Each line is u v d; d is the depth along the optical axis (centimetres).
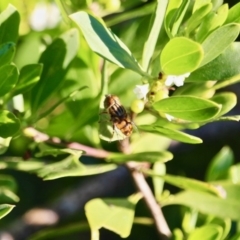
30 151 35
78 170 33
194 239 35
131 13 37
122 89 37
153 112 33
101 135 33
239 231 37
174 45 30
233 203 37
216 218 38
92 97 37
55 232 39
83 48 37
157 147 37
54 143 35
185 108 31
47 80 35
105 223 34
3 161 34
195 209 38
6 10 33
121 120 33
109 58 31
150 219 37
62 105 39
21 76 33
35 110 35
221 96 34
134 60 32
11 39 33
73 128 36
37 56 39
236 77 35
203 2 31
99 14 37
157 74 32
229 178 39
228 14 32
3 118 32
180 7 31
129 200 35
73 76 37
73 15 30
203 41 31
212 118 31
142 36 36
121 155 34
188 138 31
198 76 32
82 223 38
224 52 32
